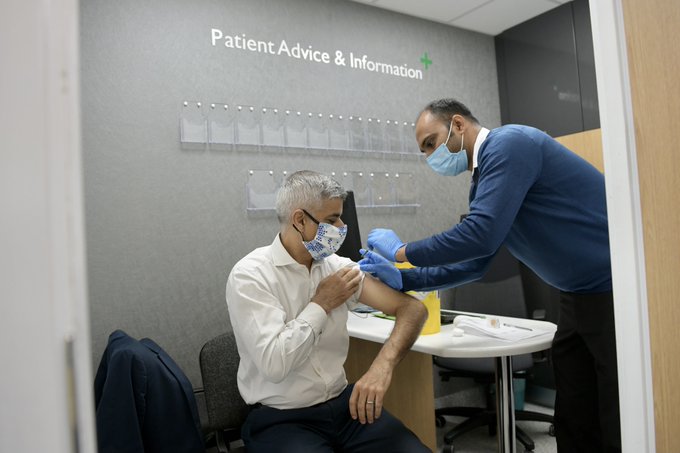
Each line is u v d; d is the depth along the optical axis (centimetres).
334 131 288
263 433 138
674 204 77
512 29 355
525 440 245
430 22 337
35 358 38
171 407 147
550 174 151
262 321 132
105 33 223
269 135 264
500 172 146
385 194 307
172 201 235
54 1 38
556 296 295
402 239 314
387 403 218
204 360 178
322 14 288
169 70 237
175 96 238
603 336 153
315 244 143
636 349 70
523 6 322
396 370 214
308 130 279
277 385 140
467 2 313
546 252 158
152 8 234
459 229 148
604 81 71
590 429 170
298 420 139
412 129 323
